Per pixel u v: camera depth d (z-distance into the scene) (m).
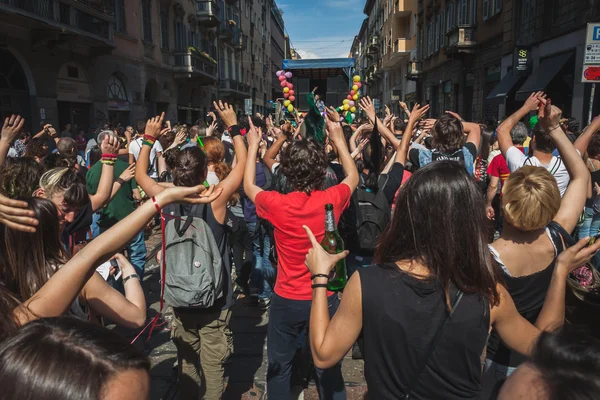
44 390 0.81
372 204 3.13
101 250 1.39
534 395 0.87
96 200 2.84
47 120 13.92
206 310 2.65
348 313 1.47
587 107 10.94
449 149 3.67
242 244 5.04
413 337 1.39
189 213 2.66
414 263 1.47
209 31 32.75
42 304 1.31
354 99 5.30
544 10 13.23
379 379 1.44
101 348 0.89
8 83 13.66
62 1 14.36
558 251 1.97
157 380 3.35
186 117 28.77
